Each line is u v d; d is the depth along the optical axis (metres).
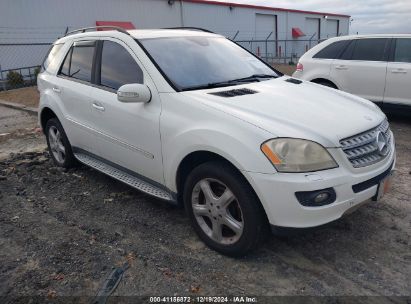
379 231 3.62
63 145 5.35
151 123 3.61
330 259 3.24
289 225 2.88
